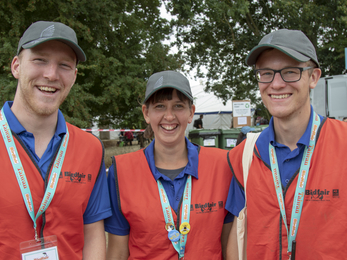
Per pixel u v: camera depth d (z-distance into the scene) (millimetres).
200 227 1817
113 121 9398
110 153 11820
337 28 12664
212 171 1975
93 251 1764
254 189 1717
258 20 14977
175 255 1781
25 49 1564
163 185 1907
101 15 7379
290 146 1680
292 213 1572
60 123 1742
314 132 1619
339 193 1487
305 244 1527
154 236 1783
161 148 1975
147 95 1889
